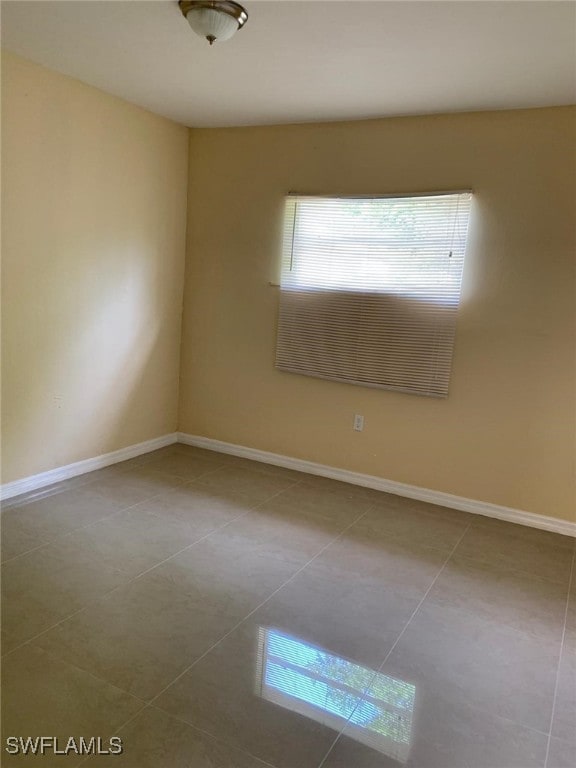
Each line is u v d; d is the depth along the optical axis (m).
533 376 3.24
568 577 2.75
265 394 4.11
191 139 4.09
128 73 3.00
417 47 2.41
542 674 2.03
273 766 1.56
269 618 2.25
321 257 3.73
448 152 3.29
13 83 2.84
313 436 3.97
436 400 3.52
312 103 3.26
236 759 1.58
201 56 2.68
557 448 3.23
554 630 2.31
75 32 2.50
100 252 3.53
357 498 3.60
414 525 3.25
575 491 3.21
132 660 1.94
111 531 2.89
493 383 3.34
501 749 1.68
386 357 3.60
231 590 2.43
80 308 3.46
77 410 3.56
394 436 3.68
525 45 2.33
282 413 4.07
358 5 2.07
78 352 3.50
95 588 2.37
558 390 3.19
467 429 3.45
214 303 4.21
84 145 3.29
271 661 1.99
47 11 2.30
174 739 1.63
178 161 4.04
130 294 3.82
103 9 2.26
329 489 3.73
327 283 3.73
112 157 3.49
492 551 2.98
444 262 3.36
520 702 1.88
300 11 2.13
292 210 3.79
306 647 2.09
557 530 3.27
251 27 2.30
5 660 1.89
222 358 4.25
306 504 3.45
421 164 3.37
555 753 1.68
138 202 3.76
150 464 3.97
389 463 3.72
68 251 3.31
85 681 1.83
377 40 2.36
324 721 1.74
